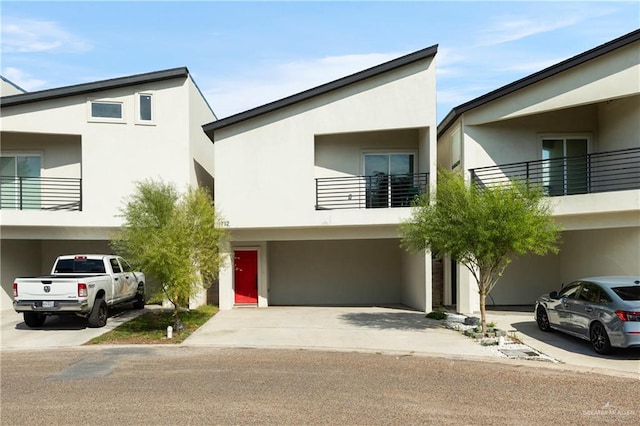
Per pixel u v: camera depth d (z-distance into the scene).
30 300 12.20
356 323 13.61
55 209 16.86
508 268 16.62
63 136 16.98
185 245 12.21
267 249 18.05
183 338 11.67
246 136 15.82
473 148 15.68
